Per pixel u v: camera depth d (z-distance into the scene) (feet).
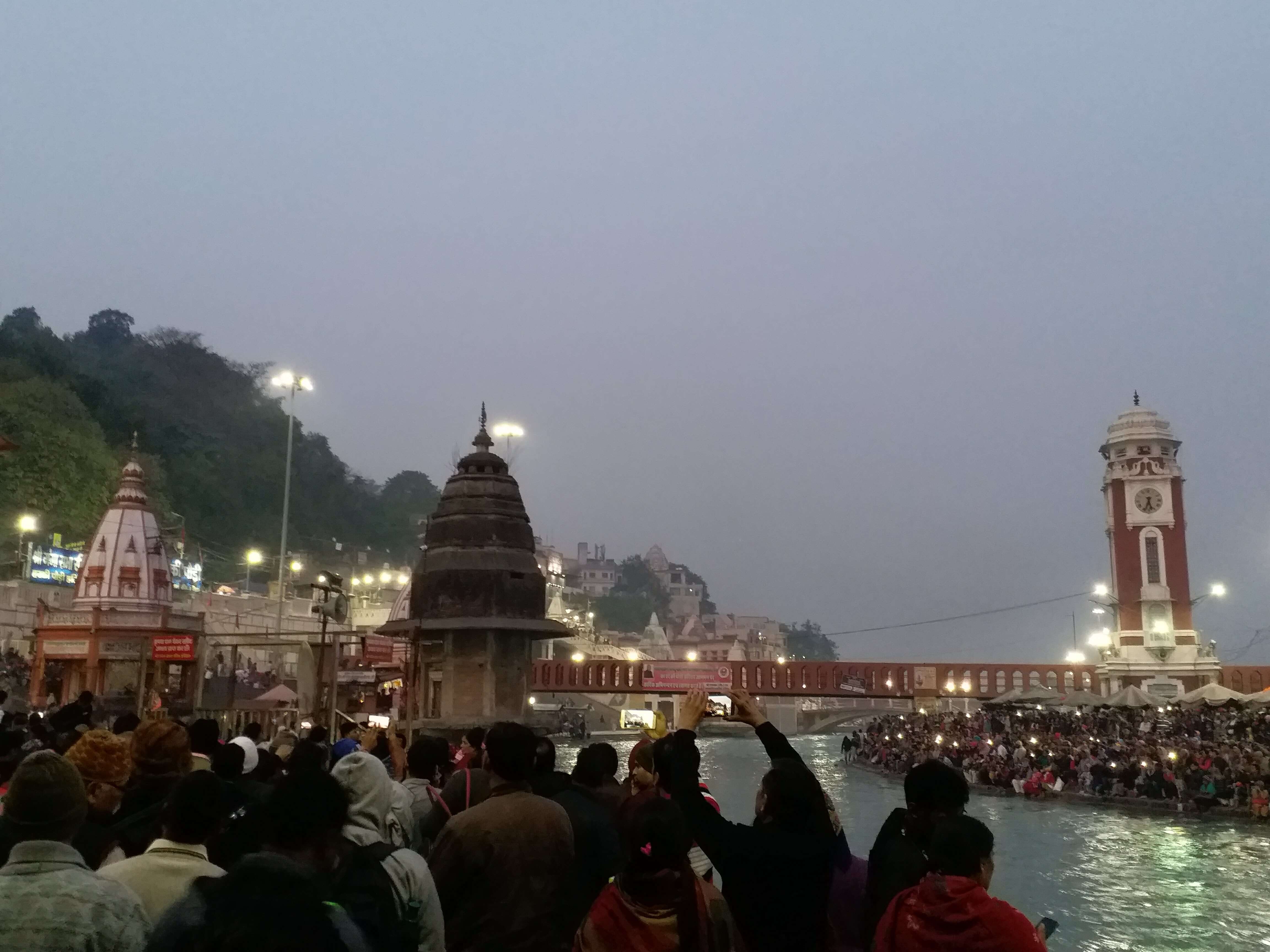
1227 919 62.13
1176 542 251.80
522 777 20.18
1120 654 249.34
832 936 16.81
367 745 34.17
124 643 146.92
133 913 13.25
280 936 10.15
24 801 13.28
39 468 241.55
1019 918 14.79
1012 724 194.29
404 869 14.82
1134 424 259.60
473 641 85.71
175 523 298.56
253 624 220.43
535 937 18.37
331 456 495.00
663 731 31.81
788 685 254.68
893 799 138.92
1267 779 107.34
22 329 342.03
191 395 425.28
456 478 91.56
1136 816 110.93
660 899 15.55
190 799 15.69
